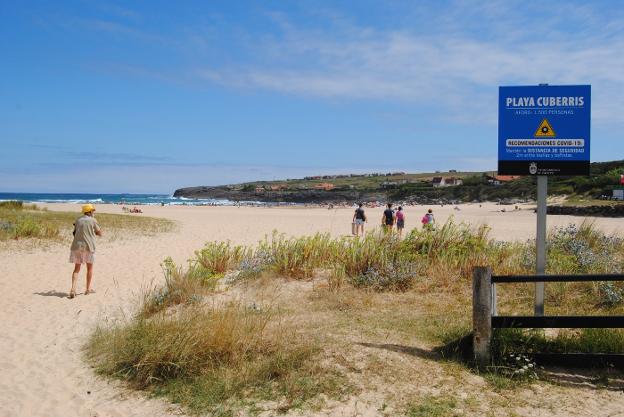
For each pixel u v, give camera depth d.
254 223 34.31
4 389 5.43
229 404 4.64
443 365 5.04
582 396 4.44
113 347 6.13
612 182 63.50
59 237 18.45
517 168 5.77
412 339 5.81
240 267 10.19
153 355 5.42
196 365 5.35
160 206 71.12
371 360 5.12
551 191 70.12
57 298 10.04
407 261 9.36
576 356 4.96
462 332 5.78
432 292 8.27
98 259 15.23
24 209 32.19
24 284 11.40
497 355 5.07
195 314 6.28
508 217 42.47
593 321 4.87
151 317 7.43
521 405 4.32
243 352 5.40
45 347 6.82
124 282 11.82
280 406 4.51
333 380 4.80
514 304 7.39
